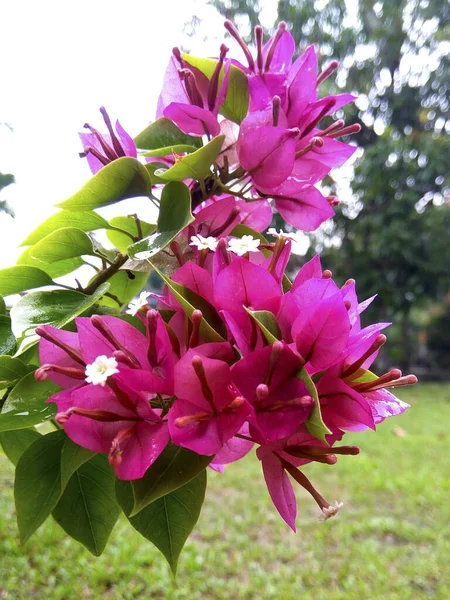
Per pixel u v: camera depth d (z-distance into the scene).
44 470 0.18
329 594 0.70
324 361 0.16
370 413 0.15
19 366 0.18
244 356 0.15
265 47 0.22
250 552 0.80
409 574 0.75
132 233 0.24
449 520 0.92
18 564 0.72
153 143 0.22
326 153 0.21
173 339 0.16
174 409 0.14
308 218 0.22
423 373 3.49
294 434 0.15
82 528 0.18
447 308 3.56
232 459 0.17
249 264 0.16
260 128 0.19
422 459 1.29
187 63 0.21
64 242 0.21
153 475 0.15
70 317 0.18
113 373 0.14
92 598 0.68
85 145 0.22
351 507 0.98
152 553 0.78
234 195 0.21
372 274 2.60
